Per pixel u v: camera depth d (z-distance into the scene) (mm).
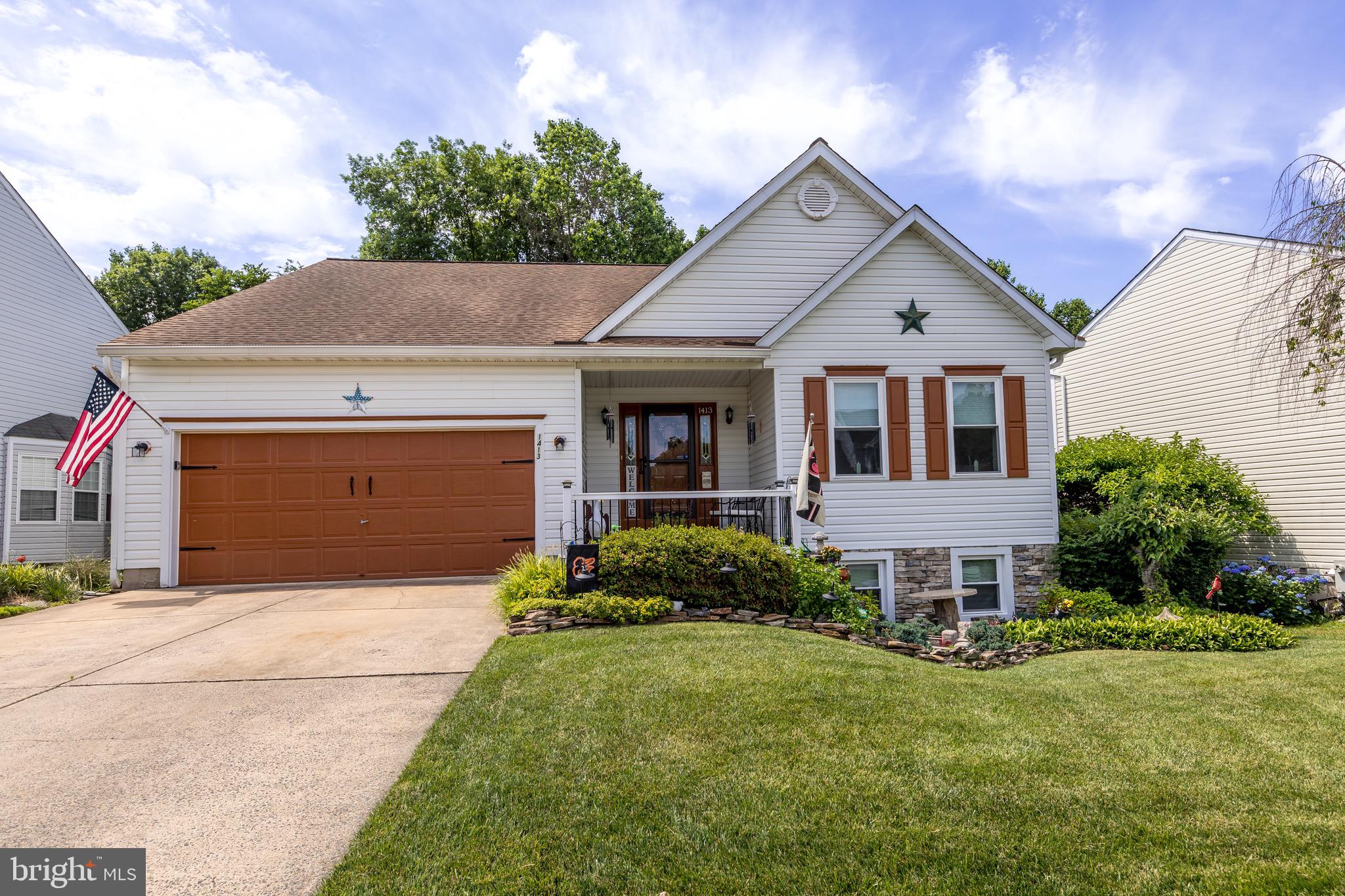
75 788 3771
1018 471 11312
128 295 33719
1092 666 6855
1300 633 10164
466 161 27828
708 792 3725
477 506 11141
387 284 13789
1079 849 3291
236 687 5414
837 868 3111
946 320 11430
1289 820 3578
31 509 16141
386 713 4836
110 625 7676
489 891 2922
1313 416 13344
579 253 28266
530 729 4480
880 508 11070
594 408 13055
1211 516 12266
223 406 10719
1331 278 8336
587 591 7723
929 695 5328
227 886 2920
